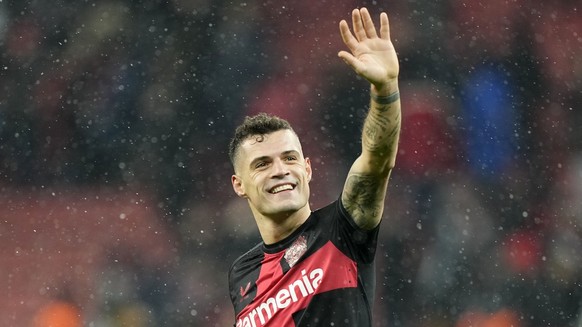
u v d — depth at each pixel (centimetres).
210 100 3928
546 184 3691
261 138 1297
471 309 3203
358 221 1228
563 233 3500
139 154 3838
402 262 3319
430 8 4025
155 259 3475
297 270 1252
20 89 3997
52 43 4078
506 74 3959
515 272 3312
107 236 3569
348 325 1209
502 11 4044
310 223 1282
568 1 4084
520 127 3850
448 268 3303
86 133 3888
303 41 4006
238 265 1342
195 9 4066
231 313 3297
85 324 3288
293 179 1280
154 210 3662
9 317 3306
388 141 1192
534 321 3206
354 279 1227
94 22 4100
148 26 4072
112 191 3728
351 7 4059
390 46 1207
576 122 3888
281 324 1241
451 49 3978
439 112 3806
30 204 3716
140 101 3950
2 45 4066
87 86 3978
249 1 4081
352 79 3919
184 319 3284
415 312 3209
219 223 3562
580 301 3256
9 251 3509
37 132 3916
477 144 3744
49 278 3419
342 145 3791
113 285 3384
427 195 3525
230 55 4006
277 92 3919
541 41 4022
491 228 3462
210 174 3769
